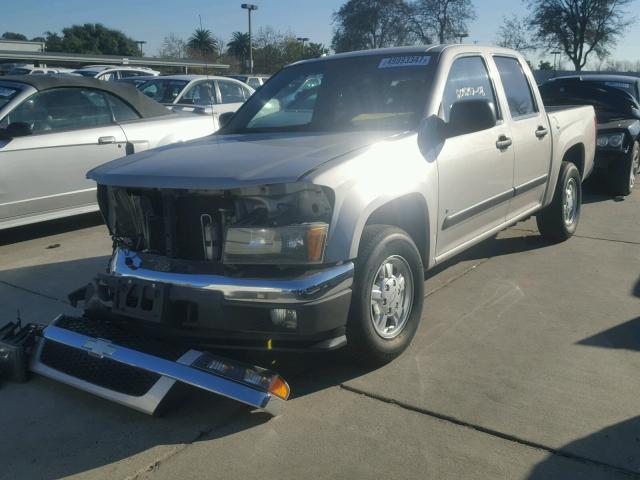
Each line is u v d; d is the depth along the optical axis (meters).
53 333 3.73
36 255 6.54
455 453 3.14
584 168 7.06
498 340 4.38
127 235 3.87
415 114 4.41
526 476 2.96
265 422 3.44
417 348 4.26
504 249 6.57
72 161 6.98
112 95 7.61
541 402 3.57
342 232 3.47
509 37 49.06
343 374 3.93
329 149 3.80
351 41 44.78
